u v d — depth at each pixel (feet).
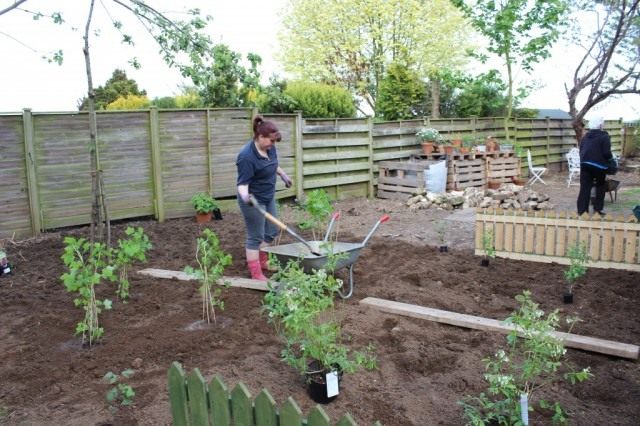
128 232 15.26
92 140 15.98
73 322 15.26
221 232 27.61
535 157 58.75
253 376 11.73
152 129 29.55
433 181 38.45
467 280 18.65
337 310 15.76
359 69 81.46
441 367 12.35
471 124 50.14
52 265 21.61
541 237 20.92
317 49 81.51
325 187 39.19
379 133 42.06
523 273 19.48
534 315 10.50
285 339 12.76
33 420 10.35
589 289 17.58
